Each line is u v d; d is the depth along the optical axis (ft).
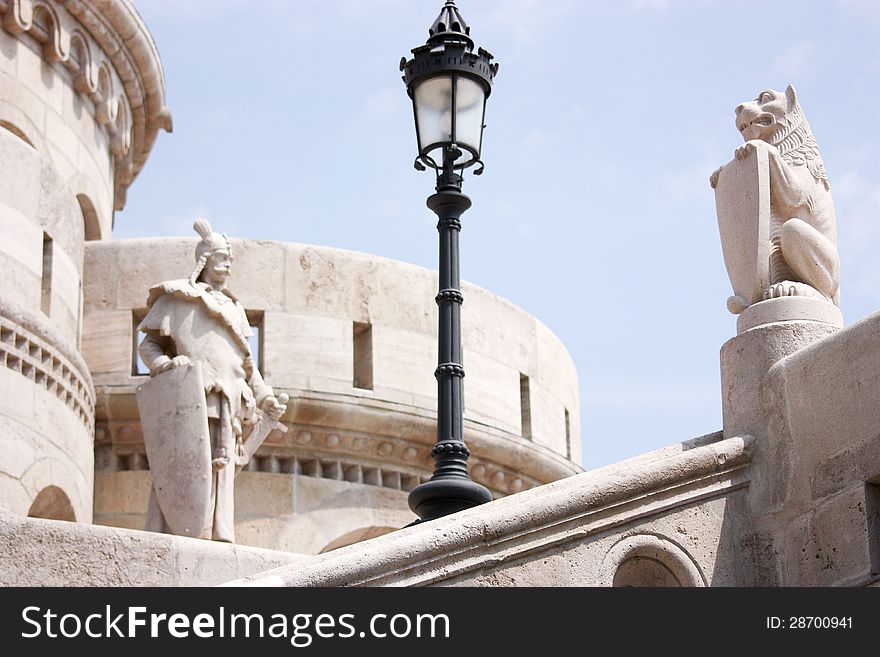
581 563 38.42
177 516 53.42
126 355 70.28
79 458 64.64
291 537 70.03
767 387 41.27
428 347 74.33
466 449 47.55
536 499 38.14
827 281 42.63
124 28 81.25
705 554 39.93
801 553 39.73
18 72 75.77
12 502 59.52
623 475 39.19
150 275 71.46
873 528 38.52
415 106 49.83
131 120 85.46
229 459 54.75
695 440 41.88
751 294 42.70
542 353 79.25
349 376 72.08
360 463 72.43
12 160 64.59
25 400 61.21
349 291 73.31
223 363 55.72
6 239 63.46
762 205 42.86
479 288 77.05
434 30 50.14
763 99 44.19
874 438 38.63
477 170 50.03
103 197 81.97
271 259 72.54
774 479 40.63
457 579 37.11
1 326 60.75
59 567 43.24
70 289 67.21
